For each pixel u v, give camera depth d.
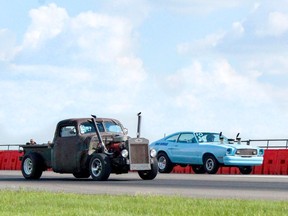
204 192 31.64
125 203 23.77
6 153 73.56
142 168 42.69
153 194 28.45
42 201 24.77
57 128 44.72
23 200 25.22
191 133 59.31
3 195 27.59
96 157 42.28
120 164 42.22
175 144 60.03
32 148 45.97
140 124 42.91
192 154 58.31
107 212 20.81
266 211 20.97
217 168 56.88
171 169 60.78
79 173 46.09
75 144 43.62
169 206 22.55
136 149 42.50
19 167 71.31
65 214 20.14
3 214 20.12
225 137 59.69
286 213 20.42
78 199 25.61
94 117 43.66
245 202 24.03
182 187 35.62
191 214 20.16
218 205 22.94
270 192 31.70
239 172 60.75
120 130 44.00
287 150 57.94
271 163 58.81
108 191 32.59
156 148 61.44
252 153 56.66
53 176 50.69
